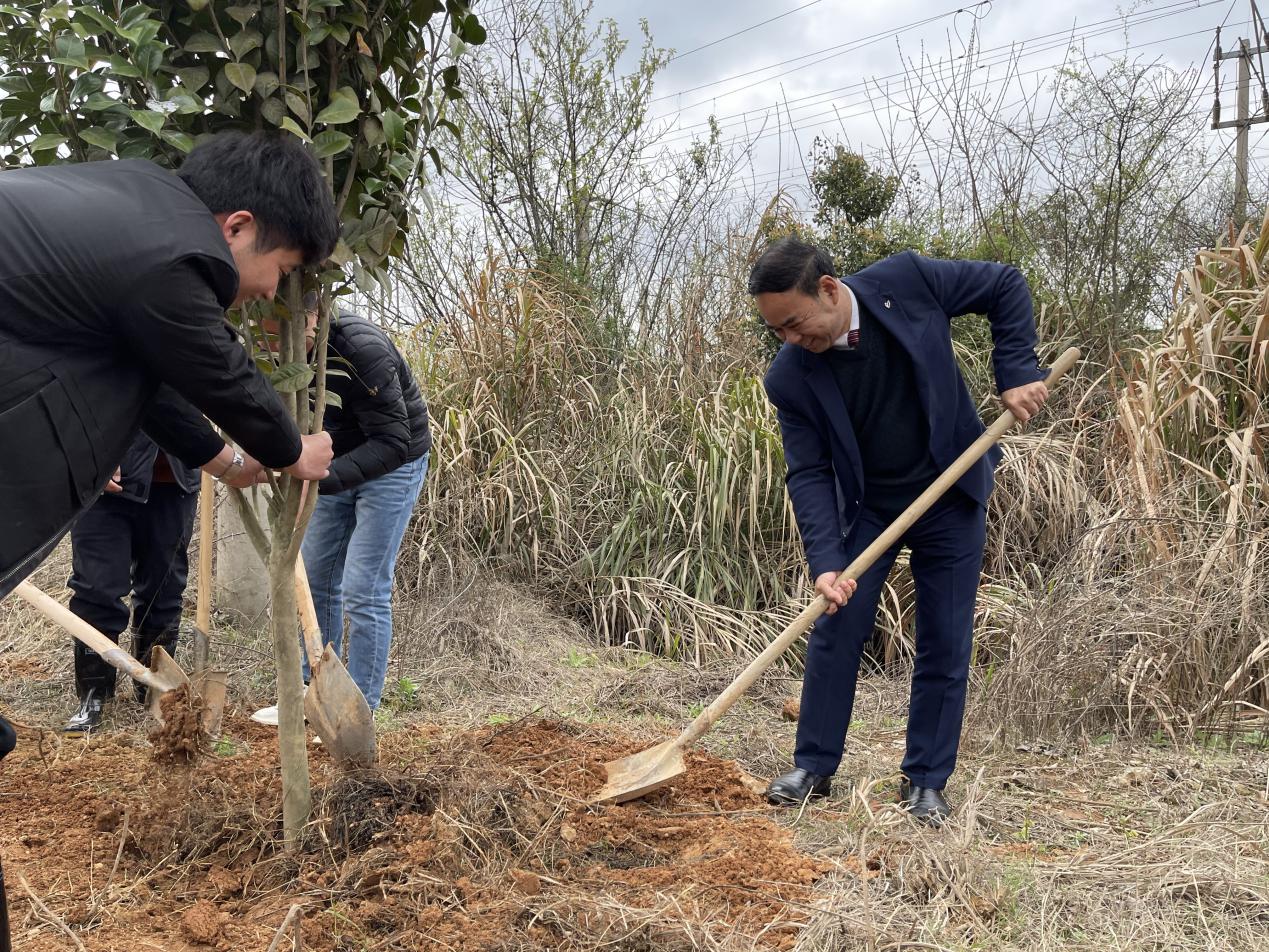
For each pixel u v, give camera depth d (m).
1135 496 4.93
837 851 3.03
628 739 4.13
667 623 5.79
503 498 6.39
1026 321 3.30
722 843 3.04
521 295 7.15
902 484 3.44
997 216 8.73
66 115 2.40
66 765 3.56
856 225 8.50
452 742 3.72
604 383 7.66
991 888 2.74
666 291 8.30
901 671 5.46
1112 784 3.67
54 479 1.89
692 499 6.41
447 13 2.72
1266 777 3.67
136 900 2.67
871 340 3.26
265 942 2.41
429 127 2.89
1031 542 6.02
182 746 2.93
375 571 4.01
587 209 10.47
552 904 2.54
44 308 1.83
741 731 4.42
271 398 2.21
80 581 4.07
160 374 2.01
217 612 5.51
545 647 5.65
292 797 2.84
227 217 2.11
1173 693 4.30
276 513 2.72
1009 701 4.17
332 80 2.56
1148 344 5.84
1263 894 2.73
